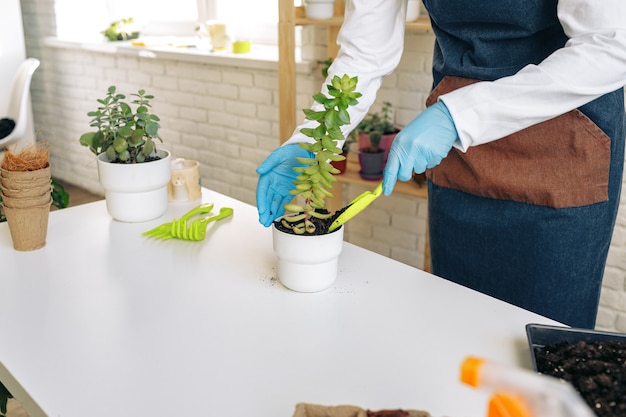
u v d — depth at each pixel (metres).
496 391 0.57
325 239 1.03
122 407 0.78
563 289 1.30
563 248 1.26
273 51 3.32
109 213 1.41
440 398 0.80
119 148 1.35
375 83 1.38
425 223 2.70
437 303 1.03
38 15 4.34
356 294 1.06
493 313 1.00
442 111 1.08
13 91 3.49
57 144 4.59
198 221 1.33
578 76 1.04
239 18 3.57
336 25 2.44
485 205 1.32
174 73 3.58
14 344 0.91
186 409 0.77
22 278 1.12
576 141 1.19
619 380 0.76
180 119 3.66
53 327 0.96
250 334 0.94
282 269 1.07
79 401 0.79
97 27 4.33
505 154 1.26
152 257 1.21
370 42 1.34
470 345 0.91
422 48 2.50
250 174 3.38
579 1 1.06
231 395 0.80
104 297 1.05
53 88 4.45
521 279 1.32
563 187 1.22
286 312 1.00
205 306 1.02
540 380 0.56
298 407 0.69
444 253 1.43
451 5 1.25
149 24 4.04
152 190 1.38
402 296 1.06
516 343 0.91
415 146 1.05
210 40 3.40
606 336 0.87
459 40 1.32
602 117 1.20
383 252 2.90
